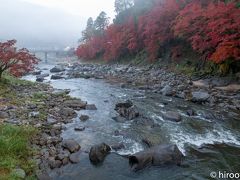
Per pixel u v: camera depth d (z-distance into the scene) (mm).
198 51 30891
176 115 13633
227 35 22594
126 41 54781
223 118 13984
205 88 22500
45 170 7781
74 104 15562
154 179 7715
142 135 11016
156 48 41781
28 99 15508
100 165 8430
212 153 9562
